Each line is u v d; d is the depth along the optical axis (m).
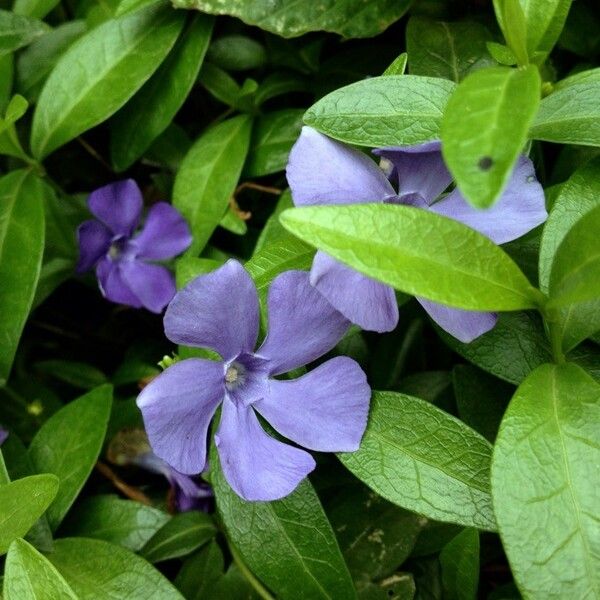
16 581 0.16
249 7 0.21
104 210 0.22
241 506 0.18
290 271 0.16
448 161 0.14
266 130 0.22
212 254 0.22
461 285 0.15
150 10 0.21
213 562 0.20
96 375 0.23
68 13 0.24
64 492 0.19
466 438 0.17
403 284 0.15
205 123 0.24
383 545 0.19
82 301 0.24
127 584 0.18
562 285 0.16
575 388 0.16
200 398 0.16
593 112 0.17
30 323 0.24
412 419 0.17
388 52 0.23
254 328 0.17
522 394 0.15
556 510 0.15
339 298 0.16
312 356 0.17
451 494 0.16
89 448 0.20
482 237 0.15
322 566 0.17
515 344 0.18
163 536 0.20
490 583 0.20
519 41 0.17
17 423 0.23
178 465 0.16
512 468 0.15
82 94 0.21
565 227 0.17
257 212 0.23
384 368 0.20
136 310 0.24
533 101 0.14
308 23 0.21
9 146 0.22
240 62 0.22
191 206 0.21
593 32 0.21
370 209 0.15
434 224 0.15
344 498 0.19
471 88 0.14
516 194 0.16
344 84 0.23
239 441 0.17
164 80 0.22
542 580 0.15
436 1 0.21
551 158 0.21
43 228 0.21
